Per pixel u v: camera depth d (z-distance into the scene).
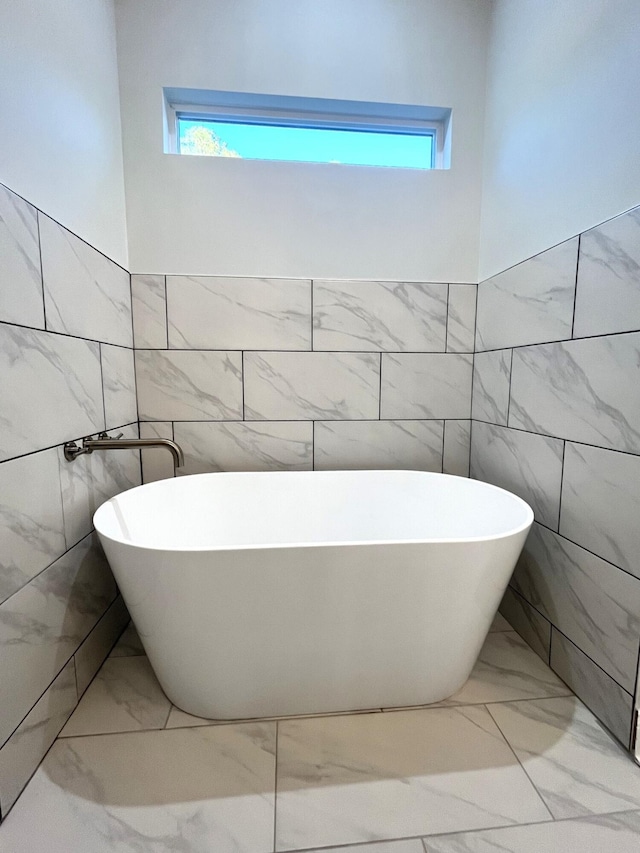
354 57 1.51
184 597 0.93
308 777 0.90
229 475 1.57
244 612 0.95
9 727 0.83
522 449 1.38
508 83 1.43
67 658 1.05
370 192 1.60
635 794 0.87
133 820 0.81
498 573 1.02
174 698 1.08
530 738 1.00
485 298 1.62
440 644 1.04
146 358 1.58
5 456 0.83
